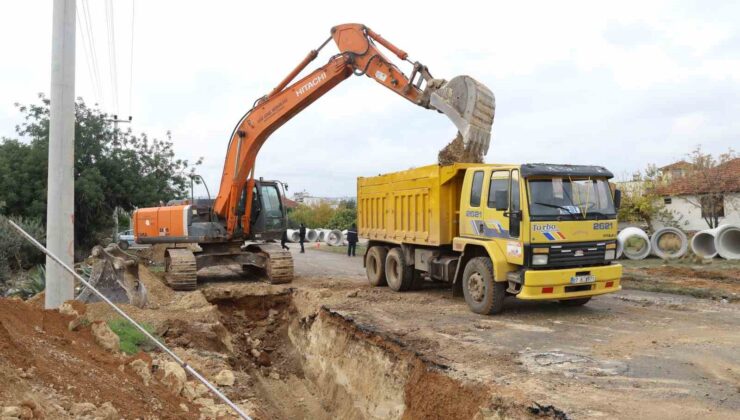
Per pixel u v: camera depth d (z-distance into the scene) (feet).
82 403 15.31
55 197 30.37
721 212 91.35
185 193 103.30
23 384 14.44
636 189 100.68
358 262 76.59
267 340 45.57
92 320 25.03
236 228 53.78
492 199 35.78
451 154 41.63
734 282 47.93
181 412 20.04
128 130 95.96
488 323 33.53
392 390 28.32
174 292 48.08
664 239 70.28
